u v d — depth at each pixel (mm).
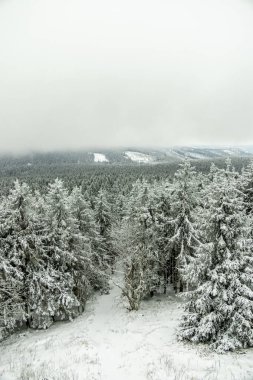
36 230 25609
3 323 23656
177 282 30781
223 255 16891
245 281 16375
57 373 15141
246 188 25906
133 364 15812
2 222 23781
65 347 19078
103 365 15945
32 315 24844
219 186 17297
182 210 27203
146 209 29453
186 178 27016
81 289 28828
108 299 32875
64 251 26109
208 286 16875
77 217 32625
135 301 26562
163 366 15109
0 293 23062
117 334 21031
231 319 16266
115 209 54781
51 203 26641
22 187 23938
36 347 20125
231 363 14570
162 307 26859
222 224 16719
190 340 17641
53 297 24984
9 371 16203
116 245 35906
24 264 24438
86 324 24625
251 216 22875
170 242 27844
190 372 14211
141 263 27578
